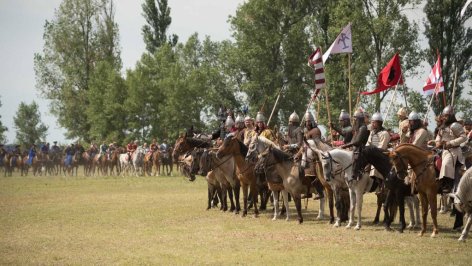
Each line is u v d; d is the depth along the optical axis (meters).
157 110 93.19
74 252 18.97
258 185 27.62
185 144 31.61
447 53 62.59
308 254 17.84
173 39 108.75
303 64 85.88
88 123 95.81
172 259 17.52
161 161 64.38
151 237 21.70
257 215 27.38
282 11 84.38
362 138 21.88
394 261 16.64
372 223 24.67
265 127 28.48
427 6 63.16
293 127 27.09
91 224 25.62
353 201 23.08
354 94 67.94
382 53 66.12
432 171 20.61
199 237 21.52
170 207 31.91
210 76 94.62
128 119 93.00
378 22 62.94
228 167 28.56
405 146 20.61
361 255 17.56
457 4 62.12
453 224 24.05
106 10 96.44
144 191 43.19
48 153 72.50
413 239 20.28
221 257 17.67
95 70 94.12
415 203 23.36
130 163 65.88
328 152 22.91
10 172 72.31
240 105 94.31
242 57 85.62
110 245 20.14
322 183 24.53
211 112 96.69
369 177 23.05
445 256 17.28
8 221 26.91
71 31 95.12
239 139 28.25
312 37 83.00
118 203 34.47
